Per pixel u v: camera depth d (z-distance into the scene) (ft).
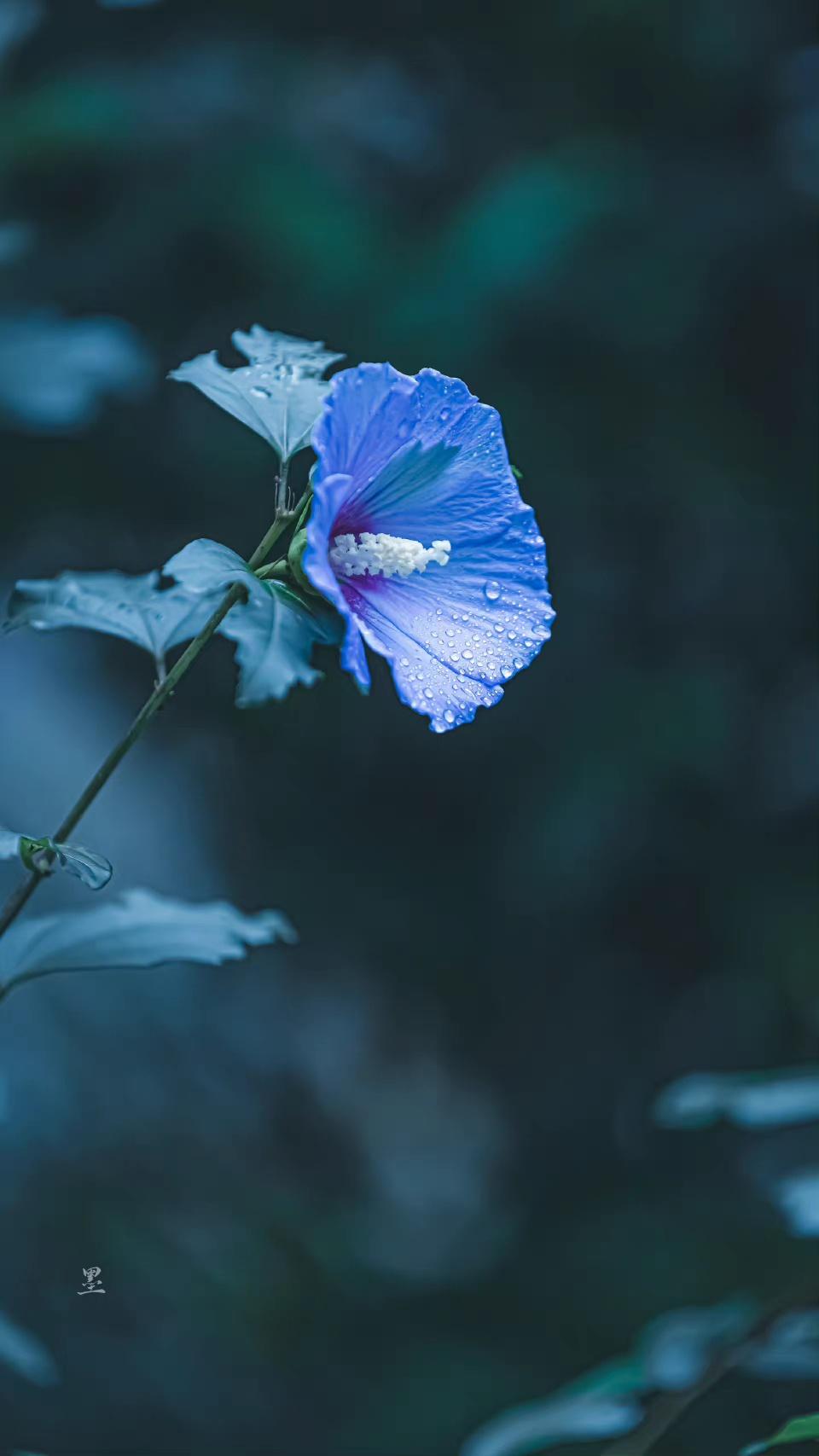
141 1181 8.44
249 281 8.22
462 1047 10.59
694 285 8.25
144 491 8.69
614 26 8.64
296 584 3.86
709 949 9.36
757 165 8.89
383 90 8.89
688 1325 4.68
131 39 8.87
